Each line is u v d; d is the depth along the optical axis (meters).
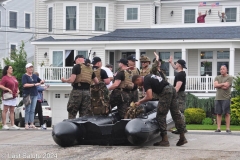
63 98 35.50
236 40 31.88
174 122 12.23
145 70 13.84
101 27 36.94
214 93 31.70
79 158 10.45
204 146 11.78
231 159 9.96
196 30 35.16
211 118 28.77
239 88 25.80
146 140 11.26
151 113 12.61
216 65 34.81
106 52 35.56
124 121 11.46
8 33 49.16
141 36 34.62
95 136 11.80
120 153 10.75
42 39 36.81
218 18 37.47
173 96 11.58
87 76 13.08
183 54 33.31
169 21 38.50
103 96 12.91
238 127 23.20
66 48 36.03
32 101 16.75
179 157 10.21
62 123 11.74
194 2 37.97
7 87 16.36
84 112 13.17
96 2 36.81
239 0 37.06
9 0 49.03
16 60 39.91
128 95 12.88
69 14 36.88
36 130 15.79
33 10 51.25
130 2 37.66
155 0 37.62
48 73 35.19
